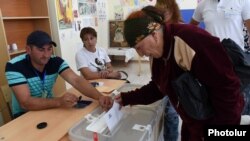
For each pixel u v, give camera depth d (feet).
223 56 2.80
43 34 5.00
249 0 6.14
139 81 13.98
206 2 6.62
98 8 16.75
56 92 10.19
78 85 5.11
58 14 12.05
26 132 3.55
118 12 18.17
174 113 5.46
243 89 3.50
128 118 3.93
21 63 5.08
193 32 2.86
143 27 2.84
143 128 3.59
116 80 6.41
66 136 3.47
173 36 2.94
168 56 3.04
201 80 2.85
